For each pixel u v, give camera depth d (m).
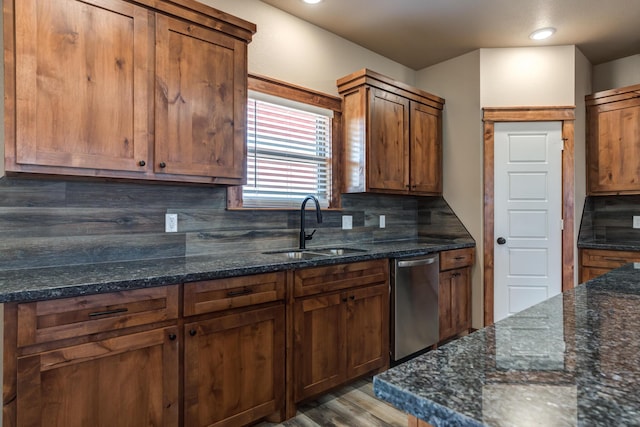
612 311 0.97
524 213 3.37
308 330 2.08
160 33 1.83
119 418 1.44
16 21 1.47
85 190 1.92
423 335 2.80
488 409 0.48
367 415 2.08
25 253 1.75
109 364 1.42
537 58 3.39
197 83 1.95
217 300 1.71
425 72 3.85
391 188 3.09
